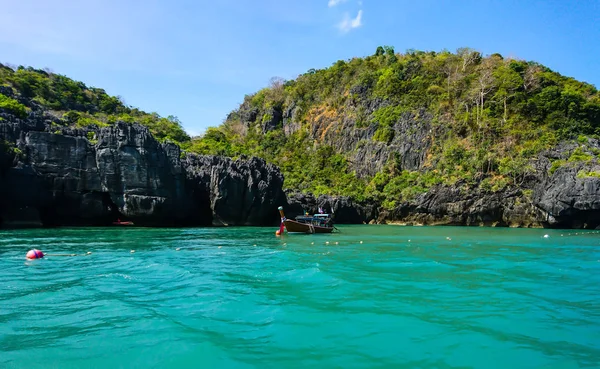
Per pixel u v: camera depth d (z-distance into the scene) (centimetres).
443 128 7919
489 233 4366
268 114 11169
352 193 7462
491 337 904
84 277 1525
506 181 6250
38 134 4106
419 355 802
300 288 1366
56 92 7088
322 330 943
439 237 3719
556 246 2862
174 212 4647
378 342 870
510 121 7456
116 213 4538
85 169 4288
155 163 4488
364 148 8781
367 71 10256
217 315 1052
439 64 9400
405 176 7631
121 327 942
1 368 720
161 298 1222
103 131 4359
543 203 5678
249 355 791
